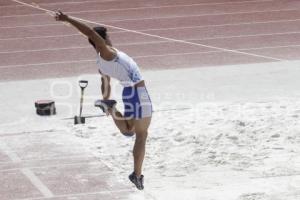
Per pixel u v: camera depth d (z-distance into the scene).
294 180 41.06
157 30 77.12
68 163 44.28
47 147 46.84
